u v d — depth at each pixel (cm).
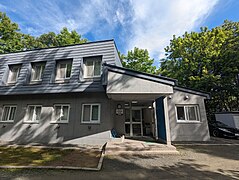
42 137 890
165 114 771
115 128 1024
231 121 1343
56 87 918
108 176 412
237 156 627
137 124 1072
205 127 1036
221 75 1633
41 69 1040
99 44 974
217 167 491
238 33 1678
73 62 961
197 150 732
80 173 432
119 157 599
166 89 689
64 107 944
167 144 723
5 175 414
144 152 650
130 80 702
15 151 711
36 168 469
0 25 1759
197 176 414
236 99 1927
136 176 413
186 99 1102
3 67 1080
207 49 1641
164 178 400
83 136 846
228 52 1508
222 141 995
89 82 888
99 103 890
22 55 1085
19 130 932
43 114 931
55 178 394
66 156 618
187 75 1784
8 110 1018
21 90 965
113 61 903
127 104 1095
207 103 1953
